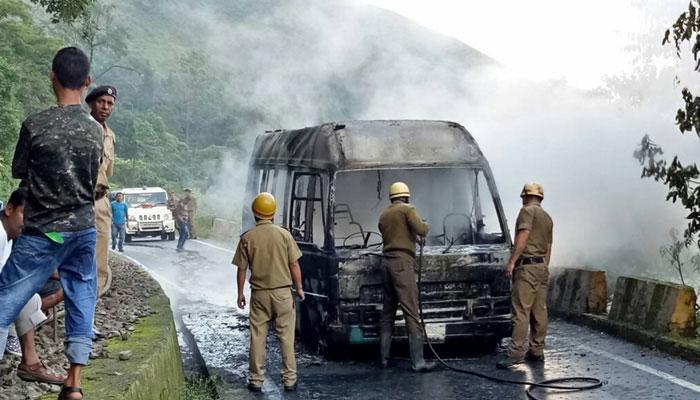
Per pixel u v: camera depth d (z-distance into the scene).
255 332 8.39
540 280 9.26
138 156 62.34
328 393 8.20
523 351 9.20
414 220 8.98
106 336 7.46
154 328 8.02
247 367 9.58
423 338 9.23
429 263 9.47
